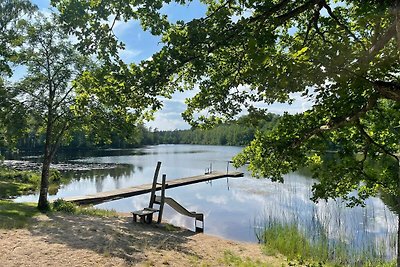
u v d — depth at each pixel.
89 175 35.38
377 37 4.57
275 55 3.95
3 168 31.77
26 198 21.12
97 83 4.80
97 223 12.09
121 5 4.45
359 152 6.28
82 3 4.36
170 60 4.47
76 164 46.28
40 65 13.80
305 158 6.16
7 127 13.80
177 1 4.54
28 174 29.11
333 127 5.23
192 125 6.56
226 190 26.73
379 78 4.32
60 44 13.96
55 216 12.73
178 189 27.47
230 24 4.46
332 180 6.22
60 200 15.38
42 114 14.16
